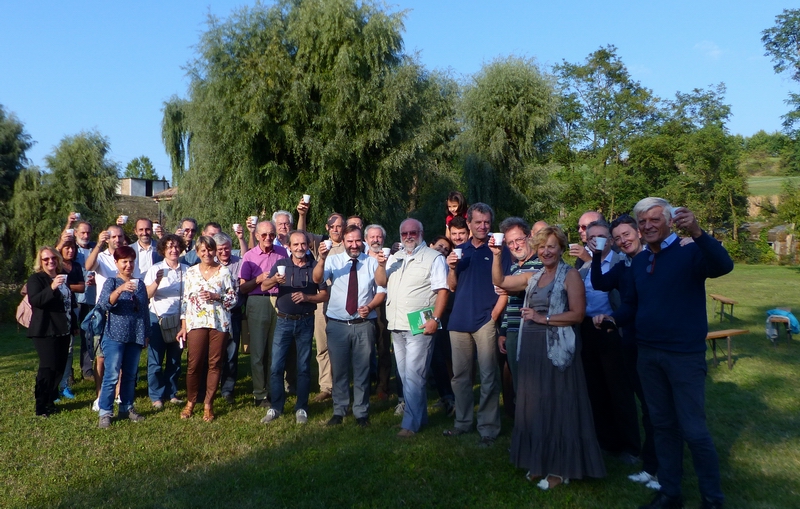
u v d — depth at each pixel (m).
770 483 4.22
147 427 5.66
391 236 17.50
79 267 6.91
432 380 7.50
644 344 3.84
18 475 4.50
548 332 4.18
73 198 22.41
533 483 4.27
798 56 32.59
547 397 4.17
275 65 15.12
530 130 23.72
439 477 4.40
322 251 5.54
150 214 33.09
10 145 22.47
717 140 40.06
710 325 12.53
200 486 4.29
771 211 45.12
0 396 6.86
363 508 3.94
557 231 4.29
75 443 5.20
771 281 25.05
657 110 42.66
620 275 4.30
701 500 3.74
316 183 15.25
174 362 6.62
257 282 6.12
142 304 5.85
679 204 39.94
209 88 15.21
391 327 5.48
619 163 43.03
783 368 8.16
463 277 5.27
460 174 25.59
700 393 3.68
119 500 4.06
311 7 15.59
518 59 24.52
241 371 8.19
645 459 4.33
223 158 15.67
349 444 5.14
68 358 6.90
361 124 15.55
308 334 5.87
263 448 5.07
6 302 14.62
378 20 15.53
